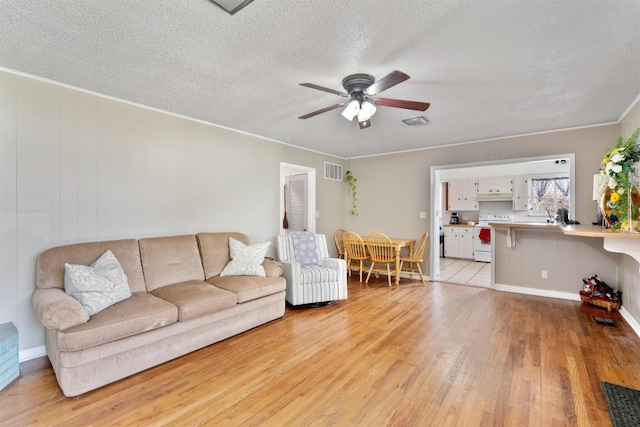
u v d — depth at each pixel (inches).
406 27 73.7
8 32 75.3
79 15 68.8
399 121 149.3
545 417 69.9
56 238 105.3
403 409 73.6
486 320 132.0
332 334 118.0
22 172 98.7
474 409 73.2
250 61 90.5
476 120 148.1
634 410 71.5
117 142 120.1
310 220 218.8
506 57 87.7
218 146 156.5
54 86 104.7
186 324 99.5
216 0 63.0
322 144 200.2
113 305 91.2
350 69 95.1
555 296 167.6
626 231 98.0
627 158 104.7
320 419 70.5
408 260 197.8
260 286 124.0
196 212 146.9
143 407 74.9
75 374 77.4
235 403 76.5
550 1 64.1
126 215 122.9
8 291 96.3
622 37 77.4
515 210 285.3
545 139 168.2
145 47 82.8
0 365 81.2
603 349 103.1
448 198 319.9
